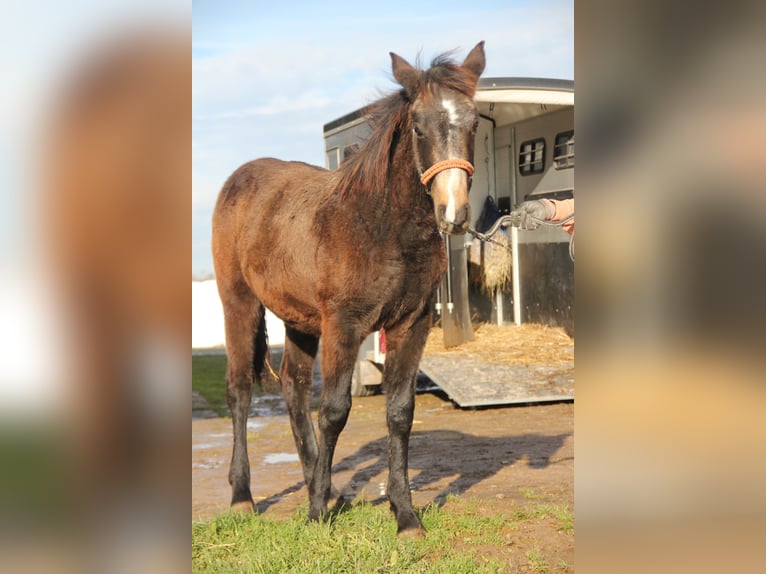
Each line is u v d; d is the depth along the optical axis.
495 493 5.19
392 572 3.68
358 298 4.06
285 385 5.28
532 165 10.05
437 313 10.99
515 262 10.59
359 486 5.59
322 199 4.48
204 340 17.67
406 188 3.92
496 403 8.23
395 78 3.86
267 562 3.80
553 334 9.95
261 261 4.95
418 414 8.75
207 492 5.76
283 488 5.72
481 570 3.66
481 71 4.02
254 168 5.59
